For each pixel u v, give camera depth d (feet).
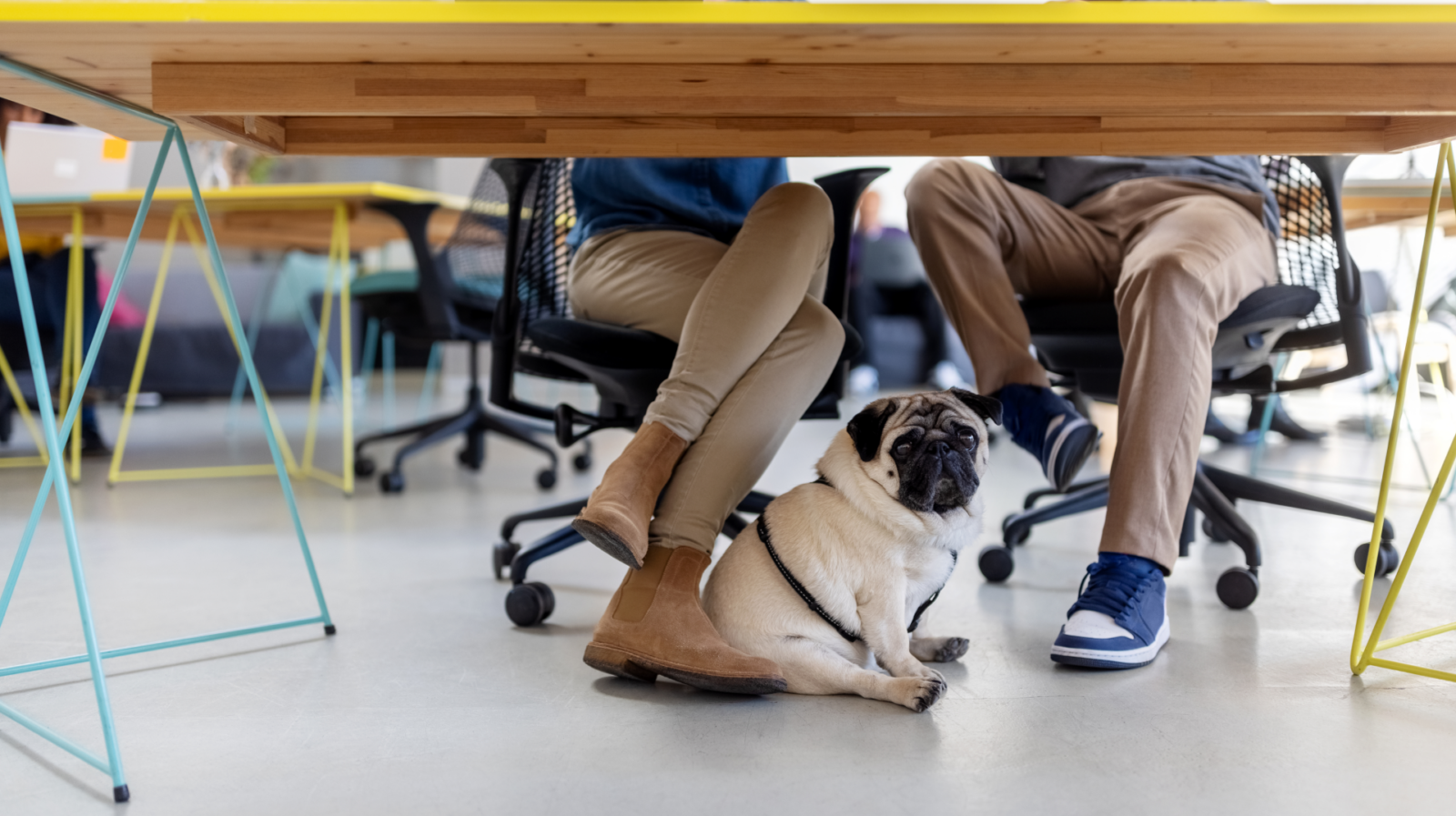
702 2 3.68
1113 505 5.21
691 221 6.33
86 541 8.25
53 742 4.01
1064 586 6.85
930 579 4.82
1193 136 5.39
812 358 5.14
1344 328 6.55
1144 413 5.19
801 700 4.64
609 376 6.26
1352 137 5.38
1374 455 12.53
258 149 5.31
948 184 6.32
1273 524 8.84
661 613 4.67
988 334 6.04
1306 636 5.54
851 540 4.69
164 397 20.63
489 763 3.91
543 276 7.25
